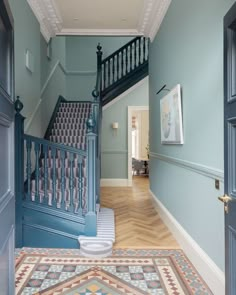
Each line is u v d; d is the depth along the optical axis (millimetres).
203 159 2473
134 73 6391
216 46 2156
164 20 4141
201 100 2506
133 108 7727
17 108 3150
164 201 4238
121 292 2262
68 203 3459
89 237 3180
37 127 4660
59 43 6926
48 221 3201
